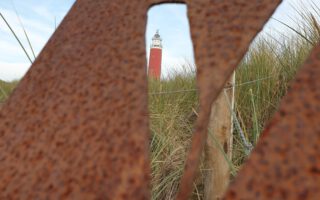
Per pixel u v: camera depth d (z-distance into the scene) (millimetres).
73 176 445
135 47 541
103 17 644
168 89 4121
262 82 2795
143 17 579
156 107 3135
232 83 1549
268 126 384
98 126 475
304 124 376
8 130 568
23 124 559
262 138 378
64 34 678
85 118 497
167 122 2797
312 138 366
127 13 607
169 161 2311
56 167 469
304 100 392
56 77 594
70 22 700
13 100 616
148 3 595
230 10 511
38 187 462
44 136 518
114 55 549
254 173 356
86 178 433
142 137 432
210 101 421
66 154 474
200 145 391
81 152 462
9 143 546
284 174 351
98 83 528
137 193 393
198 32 496
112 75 523
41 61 655
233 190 351
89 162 445
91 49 594
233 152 2148
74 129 494
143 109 459
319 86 398
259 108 2590
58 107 541
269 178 351
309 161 353
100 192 412
